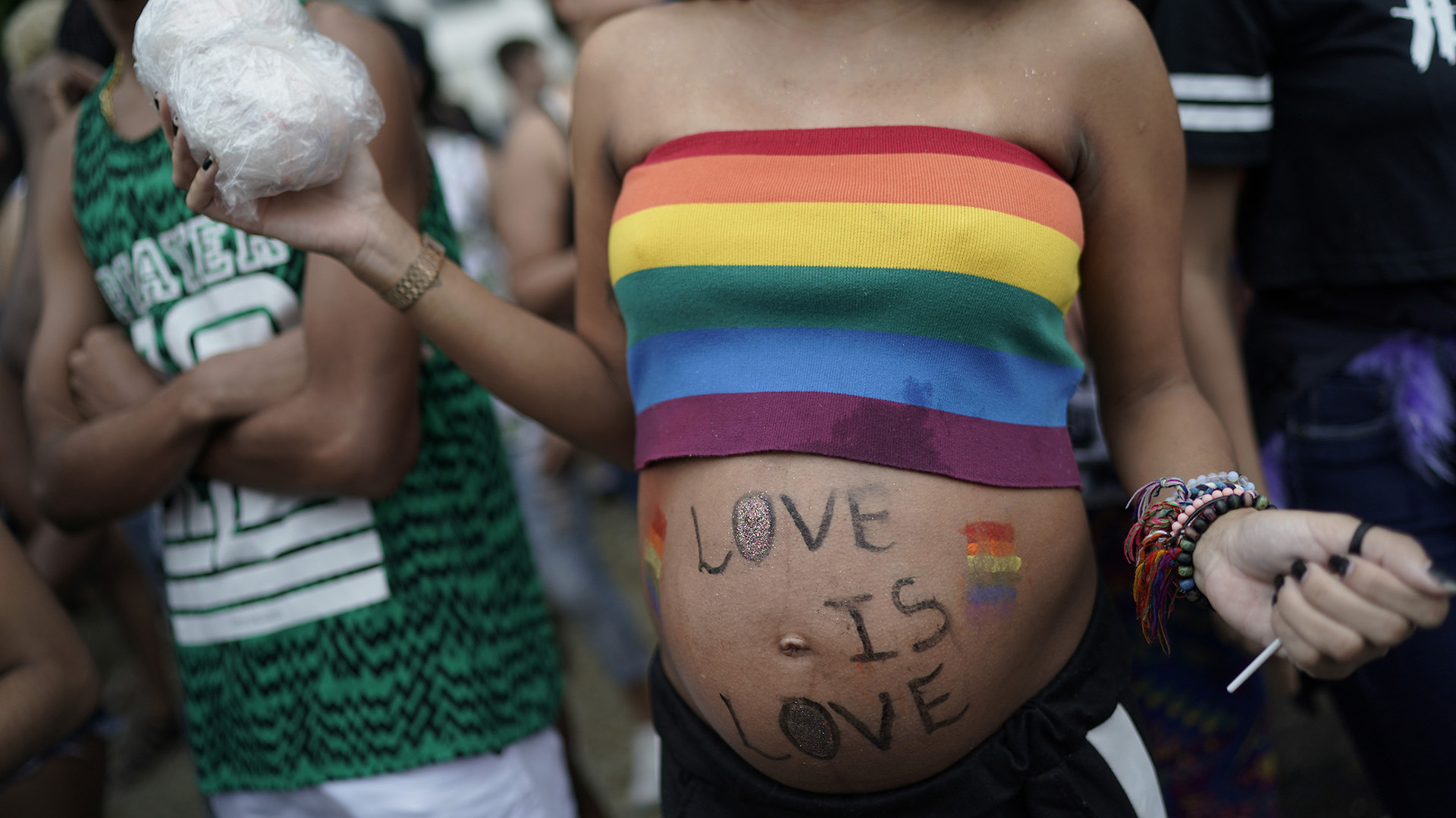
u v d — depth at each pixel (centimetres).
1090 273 122
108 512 158
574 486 301
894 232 107
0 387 203
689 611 116
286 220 122
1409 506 153
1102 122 113
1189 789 179
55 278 170
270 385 147
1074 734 115
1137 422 125
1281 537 92
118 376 159
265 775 156
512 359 131
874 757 112
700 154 116
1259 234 163
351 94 116
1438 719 144
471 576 162
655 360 120
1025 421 113
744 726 115
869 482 108
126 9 156
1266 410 164
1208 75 154
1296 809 242
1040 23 113
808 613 109
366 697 151
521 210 278
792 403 110
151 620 338
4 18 460
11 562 138
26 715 132
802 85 117
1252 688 177
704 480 115
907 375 109
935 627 108
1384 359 153
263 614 153
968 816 114
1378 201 150
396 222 127
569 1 274
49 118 199
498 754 160
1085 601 121
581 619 296
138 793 327
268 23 114
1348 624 85
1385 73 146
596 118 129
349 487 146
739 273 111
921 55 114
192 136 109
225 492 155
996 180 108
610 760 308
